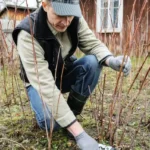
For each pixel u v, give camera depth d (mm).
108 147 1517
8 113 2357
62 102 1431
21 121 2133
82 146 1366
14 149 1734
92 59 1704
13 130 1977
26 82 1735
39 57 1504
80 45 1790
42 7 1486
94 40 1748
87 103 2475
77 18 1579
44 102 1449
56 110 1408
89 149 1353
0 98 2629
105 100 2613
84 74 1738
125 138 1832
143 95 2582
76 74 1808
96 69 1712
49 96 1438
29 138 1871
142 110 2311
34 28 1491
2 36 2154
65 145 1753
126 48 1420
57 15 1395
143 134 1915
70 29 1606
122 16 7281
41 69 1482
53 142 1794
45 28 1502
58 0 1366
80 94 1785
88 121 2090
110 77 3684
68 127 1423
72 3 1390
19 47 1522
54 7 1370
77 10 1402
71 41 1662
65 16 1393
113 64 1591
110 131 1686
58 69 1706
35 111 1658
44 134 1899
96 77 1751
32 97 1667
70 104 1859
